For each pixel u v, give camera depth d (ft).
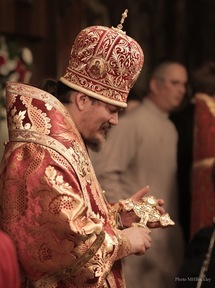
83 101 11.09
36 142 10.53
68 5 21.86
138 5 31.99
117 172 18.63
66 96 11.14
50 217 10.19
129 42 11.32
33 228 10.24
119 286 11.18
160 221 11.66
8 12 19.11
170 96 19.36
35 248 10.23
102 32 11.19
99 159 18.58
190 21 33.81
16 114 10.75
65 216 10.14
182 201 19.69
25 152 10.52
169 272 19.31
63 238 10.18
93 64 11.03
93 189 10.89
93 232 10.21
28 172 10.37
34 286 10.34
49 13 21.29
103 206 11.12
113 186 18.53
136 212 11.59
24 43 19.86
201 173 18.52
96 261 10.28
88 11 29.86
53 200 10.23
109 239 10.45
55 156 10.46
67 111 10.98
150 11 32.55
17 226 10.30
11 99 10.85
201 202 18.49
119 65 11.10
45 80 11.34
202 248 13.12
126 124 18.88
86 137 11.18
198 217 18.53
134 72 11.39
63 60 21.71
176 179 19.52
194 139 18.84
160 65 19.66
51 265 10.23
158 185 19.10
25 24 19.49
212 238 13.07
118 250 10.53
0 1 18.98
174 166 19.43
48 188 10.27
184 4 33.55
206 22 34.04
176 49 33.35
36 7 19.79
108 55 11.07
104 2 30.55
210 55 34.09
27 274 10.34
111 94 11.11
